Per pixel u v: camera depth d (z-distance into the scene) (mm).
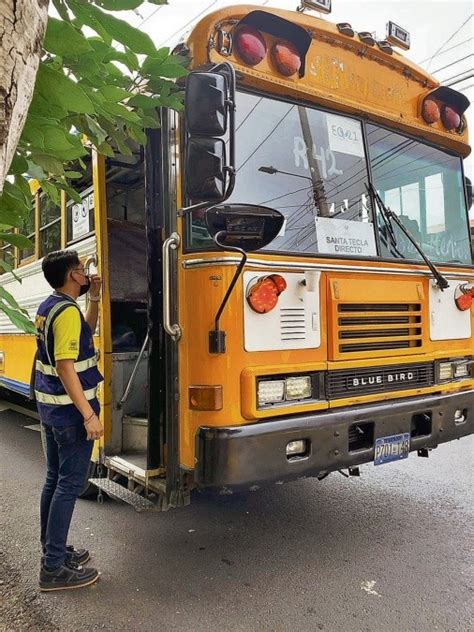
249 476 2877
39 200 5504
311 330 3258
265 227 3047
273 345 3098
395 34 3840
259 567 3326
